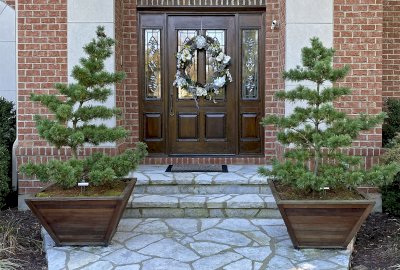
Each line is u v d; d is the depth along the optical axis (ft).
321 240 13.98
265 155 22.63
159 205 17.33
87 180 14.85
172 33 22.90
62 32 19.36
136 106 22.63
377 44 19.10
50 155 19.11
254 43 22.89
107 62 19.30
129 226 16.31
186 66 22.91
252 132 23.04
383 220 17.66
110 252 13.84
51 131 13.66
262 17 22.71
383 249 14.61
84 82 14.56
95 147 18.98
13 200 19.77
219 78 22.72
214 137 23.13
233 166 22.27
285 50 19.35
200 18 22.89
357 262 13.70
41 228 16.08
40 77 19.42
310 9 19.01
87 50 14.75
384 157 17.21
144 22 22.86
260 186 18.83
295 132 14.80
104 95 14.85
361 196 14.25
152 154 23.04
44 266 13.39
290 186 15.24
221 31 22.93
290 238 14.42
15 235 15.51
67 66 19.38
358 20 19.06
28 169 13.89
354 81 19.17
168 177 19.34
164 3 22.54
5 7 21.40
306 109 14.10
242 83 23.00
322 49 14.14
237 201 17.39
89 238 14.21
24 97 19.45
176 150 23.13
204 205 17.33
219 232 15.66
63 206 13.79
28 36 19.35
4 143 19.62
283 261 13.17
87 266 12.85
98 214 13.92
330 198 14.03
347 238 13.91
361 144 19.07
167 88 23.00
